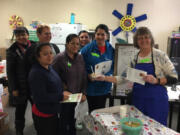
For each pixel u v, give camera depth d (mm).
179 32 3719
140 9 4320
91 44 1830
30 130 2422
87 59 1818
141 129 1128
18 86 2000
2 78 3092
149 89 1485
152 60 1453
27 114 2926
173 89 2238
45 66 1451
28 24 4598
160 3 4246
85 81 1794
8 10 4551
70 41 1637
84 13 4461
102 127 1246
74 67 1676
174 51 3562
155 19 4336
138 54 1559
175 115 2912
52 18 4535
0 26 4656
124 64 1821
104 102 1983
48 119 1504
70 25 3701
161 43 4449
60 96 1516
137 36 1455
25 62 1840
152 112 1498
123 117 1324
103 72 1745
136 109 1486
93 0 4371
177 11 4238
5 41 4488
